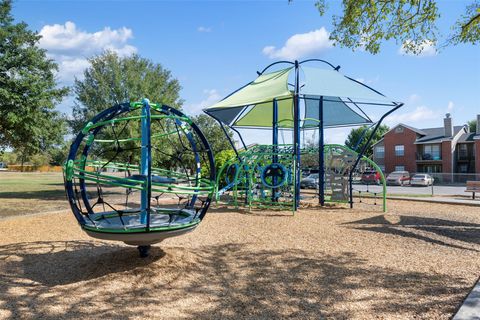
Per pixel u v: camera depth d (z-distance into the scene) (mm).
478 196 17266
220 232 7234
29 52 14086
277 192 11508
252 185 11328
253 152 10812
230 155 15516
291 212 10195
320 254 5469
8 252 5469
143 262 4641
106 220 4902
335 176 11820
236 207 11180
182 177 5527
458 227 7703
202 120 37562
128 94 22609
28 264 4852
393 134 43594
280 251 5656
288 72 11164
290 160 10320
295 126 10703
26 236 6707
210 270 4652
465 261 5078
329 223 8281
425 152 41625
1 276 4359
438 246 6000
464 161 40344
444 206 11875
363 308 3455
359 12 8562
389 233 7051
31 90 13867
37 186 23688
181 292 3875
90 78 22953
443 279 4273
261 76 12820
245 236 6836
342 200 11547
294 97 9938
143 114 4664
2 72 13789
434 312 3340
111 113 4742
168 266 4602
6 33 13930
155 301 3623
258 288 4012
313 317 3271
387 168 43938
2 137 15406
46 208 11359
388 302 3592
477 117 39188
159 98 24766
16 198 14938
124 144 17969
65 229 7418
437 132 42438
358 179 34594
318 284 4133
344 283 4160
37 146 15703
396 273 4520
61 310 3383
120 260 4707
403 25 8812
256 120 15055
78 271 4488
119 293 3816
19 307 3436
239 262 5035
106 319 3205
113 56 23047
